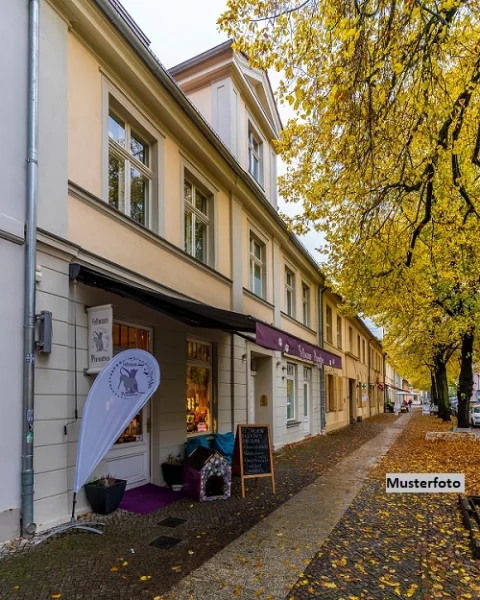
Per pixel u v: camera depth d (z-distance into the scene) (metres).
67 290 5.67
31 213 5.10
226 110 11.98
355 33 4.81
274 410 13.12
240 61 12.60
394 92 6.10
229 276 10.97
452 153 6.59
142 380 5.50
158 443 7.59
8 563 4.24
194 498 6.87
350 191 8.01
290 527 5.52
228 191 11.16
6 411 4.71
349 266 10.39
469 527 5.35
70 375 5.66
